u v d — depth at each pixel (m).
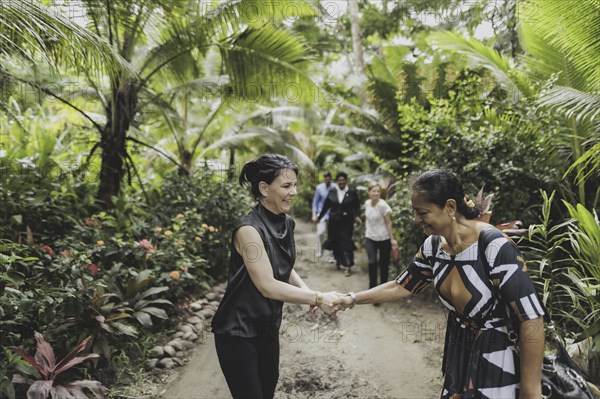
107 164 5.57
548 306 3.29
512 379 1.54
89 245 4.20
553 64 4.71
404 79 8.38
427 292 5.23
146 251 4.39
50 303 3.04
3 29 2.77
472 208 1.67
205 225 5.52
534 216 4.58
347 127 9.05
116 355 3.57
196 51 6.28
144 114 7.05
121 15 4.71
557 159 4.70
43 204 4.65
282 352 3.93
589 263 3.11
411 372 3.48
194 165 8.34
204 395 3.18
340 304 2.03
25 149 5.69
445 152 4.88
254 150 10.73
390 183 7.99
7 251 3.52
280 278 2.01
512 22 7.16
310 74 5.91
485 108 5.21
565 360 1.75
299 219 12.49
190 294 5.06
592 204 4.48
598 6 3.52
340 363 3.67
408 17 12.22
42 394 2.52
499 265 1.54
